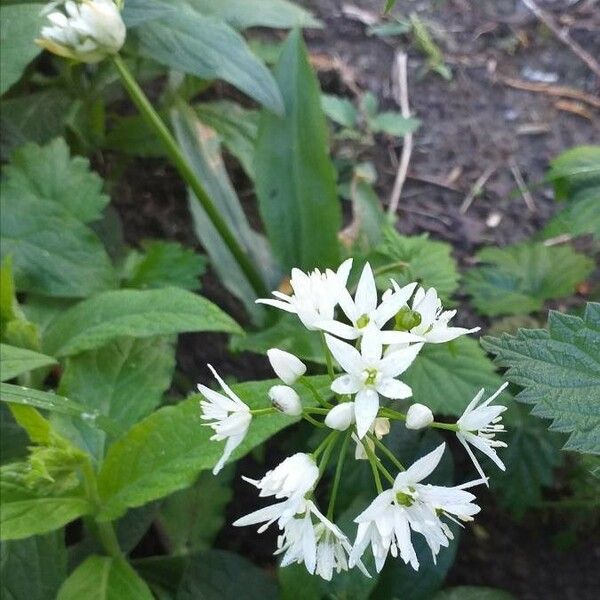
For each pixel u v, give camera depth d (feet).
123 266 0.78
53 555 0.54
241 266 0.77
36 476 0.47
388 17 1.13
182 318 0.55
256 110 0.96
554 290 0.77
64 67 0.87
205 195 0.73
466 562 0.72
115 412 0.58
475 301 0.78
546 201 0.95
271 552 0.72
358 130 0.98
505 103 1.05
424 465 0.35
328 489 0.65
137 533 0.62
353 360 0.36
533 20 1.14
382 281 0.68
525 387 0.44
